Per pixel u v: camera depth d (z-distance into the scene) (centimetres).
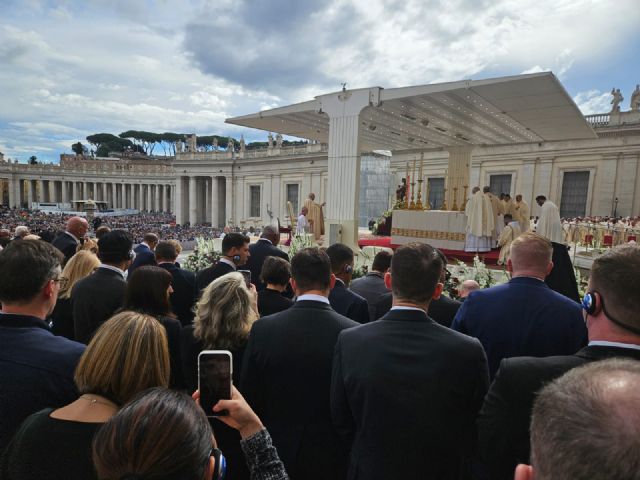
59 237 661
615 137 2805
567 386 82
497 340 261
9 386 182
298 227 1538
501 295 271
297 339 251
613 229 1589
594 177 2914
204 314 276
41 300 215
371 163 2639
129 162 9831
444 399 197
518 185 3278
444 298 390
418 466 195
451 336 213
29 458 139
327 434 251
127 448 98
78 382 166
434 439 195
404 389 198
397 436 197
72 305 386
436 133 1548
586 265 1212
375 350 209
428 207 1588
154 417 105
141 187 9069
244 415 175
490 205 1151
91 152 14325
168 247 490
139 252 621
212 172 6038
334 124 1134
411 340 210
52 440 142
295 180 5162
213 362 177
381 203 2700
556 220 1162
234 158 5838
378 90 1070
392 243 1365
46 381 186
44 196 9712
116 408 161
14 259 206
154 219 7238
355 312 383
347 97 1108
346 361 216
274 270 366
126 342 167
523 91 985
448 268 830
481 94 1019
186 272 494
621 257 170
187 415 110
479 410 211
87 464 139
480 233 1141
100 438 105
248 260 616
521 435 174
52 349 198
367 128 1446
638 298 161
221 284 284
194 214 6322
